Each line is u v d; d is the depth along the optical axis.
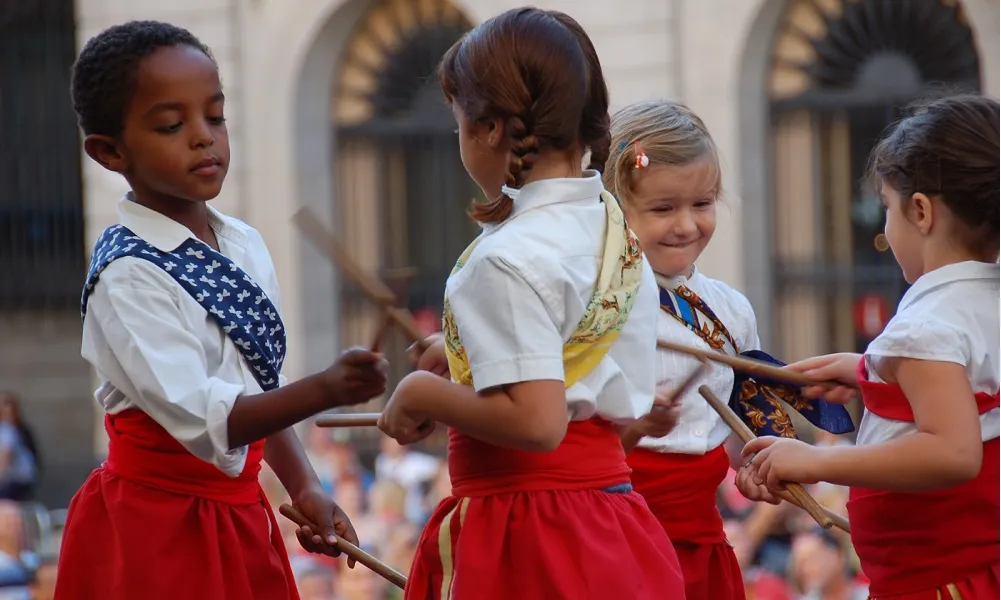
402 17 35.34
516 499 7.04
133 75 7.67
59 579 7.90
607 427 7.25
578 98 7.01
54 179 40.38
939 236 7.68
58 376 41.75
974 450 7.23
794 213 32.44
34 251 40.72
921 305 7.58
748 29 31.52
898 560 7.77
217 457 7.46
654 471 8.76
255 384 7.89
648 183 8.72
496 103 6.94
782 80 32.28
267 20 35.06
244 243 8.30
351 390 7.26
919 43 31.55
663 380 8.83
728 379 9.05
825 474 7.46
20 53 40.31
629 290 7.14
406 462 27.58
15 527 19.70
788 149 32.28
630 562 6.99
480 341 6.73
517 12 7.11
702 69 31.84
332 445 28.12
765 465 7.67
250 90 35.28
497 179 7.14
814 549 18.42
